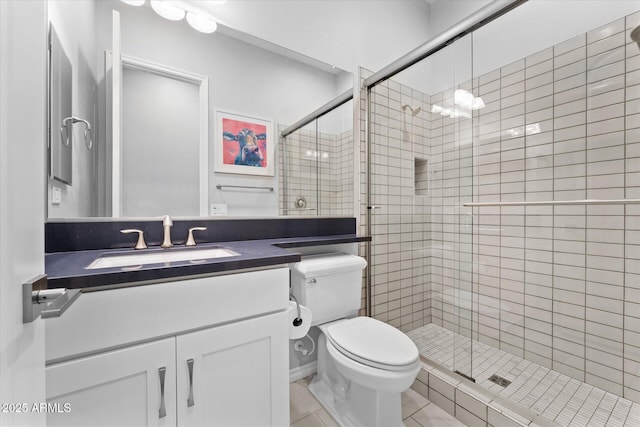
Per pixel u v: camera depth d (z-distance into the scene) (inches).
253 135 58.2
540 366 60.2
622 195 49.6
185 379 29.4
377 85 72.1
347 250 69.6
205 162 52.8
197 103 52.0
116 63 44.8
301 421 49.2
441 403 53.4
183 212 50.5
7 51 13.4
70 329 24.0
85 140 42.0
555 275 58.2
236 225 55.6
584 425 43.8
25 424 15.2
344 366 43.3
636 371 48.6
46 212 38.6
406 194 74.6
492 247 67.4
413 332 74.6
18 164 14.5
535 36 62.0
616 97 50.1
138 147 46.5
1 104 12.9
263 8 59.1
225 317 32.0
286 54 62.3
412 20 84.7
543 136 59.7
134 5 46.4
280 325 36.1
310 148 65.8
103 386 25.3
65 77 40.3
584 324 54.6
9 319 13.5
